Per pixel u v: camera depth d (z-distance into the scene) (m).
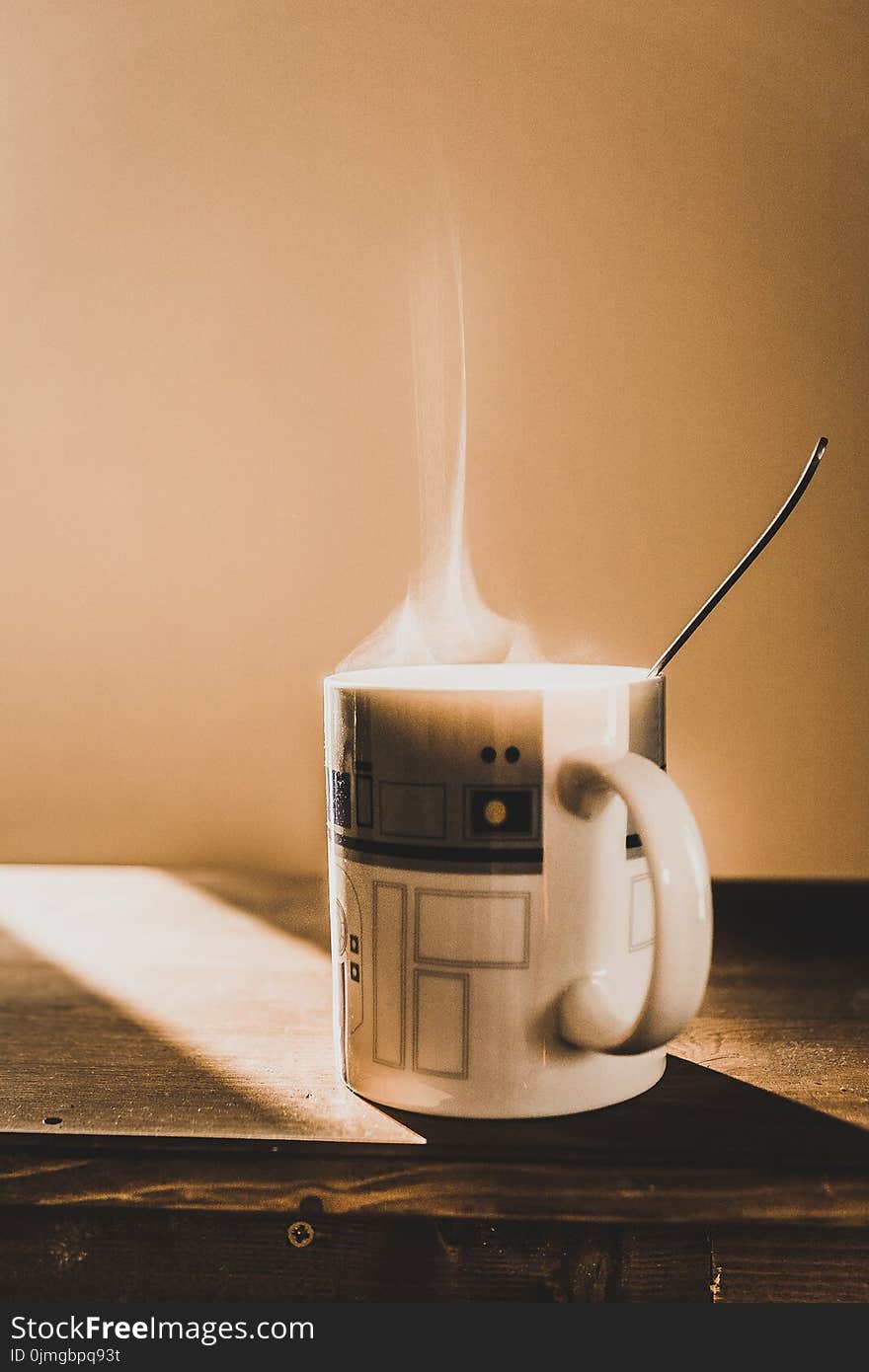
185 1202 0.39
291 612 0.90
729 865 0.90
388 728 0.39
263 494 0.90
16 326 0.90
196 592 0.91
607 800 0.38
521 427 0.88
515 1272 0.39
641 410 0.87
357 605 0.90
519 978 0.39
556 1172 0.38
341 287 0.88
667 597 0.88
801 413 0.86
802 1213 0.38
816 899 0.61
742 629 0.88
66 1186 0.39
